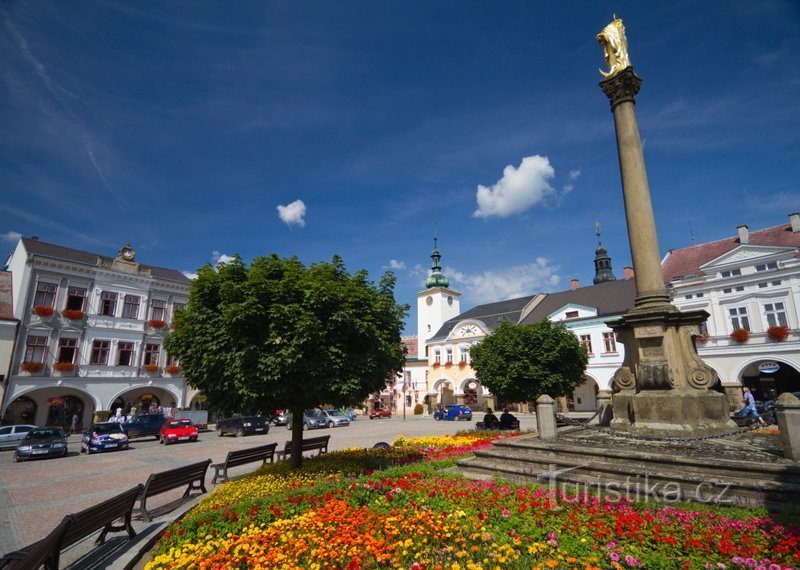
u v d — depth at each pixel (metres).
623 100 11.57
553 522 5.41
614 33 11.82
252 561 5.16
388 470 9.20
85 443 21.23
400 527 5.69
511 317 46.56
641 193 10.99
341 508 6.59
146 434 26.53
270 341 9.42
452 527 5.45
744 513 5.32
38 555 4.46
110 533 7.50
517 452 8.96
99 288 32.97
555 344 20.27
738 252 28.83
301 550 5.31
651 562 4.26
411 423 37.16
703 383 9.56
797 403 6.75
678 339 10.09
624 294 39.09
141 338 34.50
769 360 26.64
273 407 10.53
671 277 32.59
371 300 11.17
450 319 60.00
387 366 11.33
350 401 10.48
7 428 23.53
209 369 9.95
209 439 26.61
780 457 6.94
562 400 38.88
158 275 38.38
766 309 27.23
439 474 8.64
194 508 8.37
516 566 4.51
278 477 9.99
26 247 31.50
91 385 31.41
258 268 10.62
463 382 48.44
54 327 30.44
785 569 3.90
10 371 28.20
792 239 28.83
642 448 8.05
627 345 10.88
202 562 5.21
